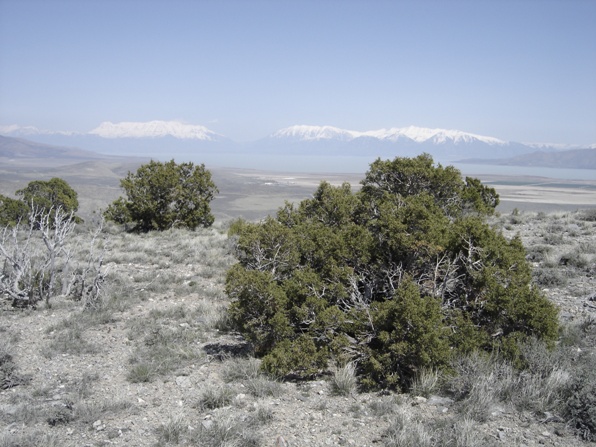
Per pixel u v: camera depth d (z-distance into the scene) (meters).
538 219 22.75
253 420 5.73
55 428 5.78
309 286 8.02
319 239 8.94
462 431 5.02
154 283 13.08
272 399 6.43
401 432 5.14
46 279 12.45
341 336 7.32
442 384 6.40
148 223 26.05
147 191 25.62
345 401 6.31
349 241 8.54
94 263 15.59
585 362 6.62
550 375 6.09
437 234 8.27
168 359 7.93
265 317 7.82
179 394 6.75
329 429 5.56
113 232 24.59
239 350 8.41
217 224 28.47
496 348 6.87
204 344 8.83
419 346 6.49
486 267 7.62
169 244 20.48
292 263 8.95
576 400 5.41
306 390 6.73
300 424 5.70
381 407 5.96
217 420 5.66
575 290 10.16
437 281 8.34
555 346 6.89
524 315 7.02
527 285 7.60
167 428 5.53
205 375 7.39
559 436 5.12
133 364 7.90
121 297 11.80
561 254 13.23
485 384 6.00
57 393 6.81
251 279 7.71
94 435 5.61
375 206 11.26
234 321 9.02
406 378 6.71
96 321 10.06
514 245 8.45
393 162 14.06
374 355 6.84
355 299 8.06
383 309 7.00
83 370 7.68
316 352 7.18
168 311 10.63
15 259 11.64
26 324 10.01
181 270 15.02
